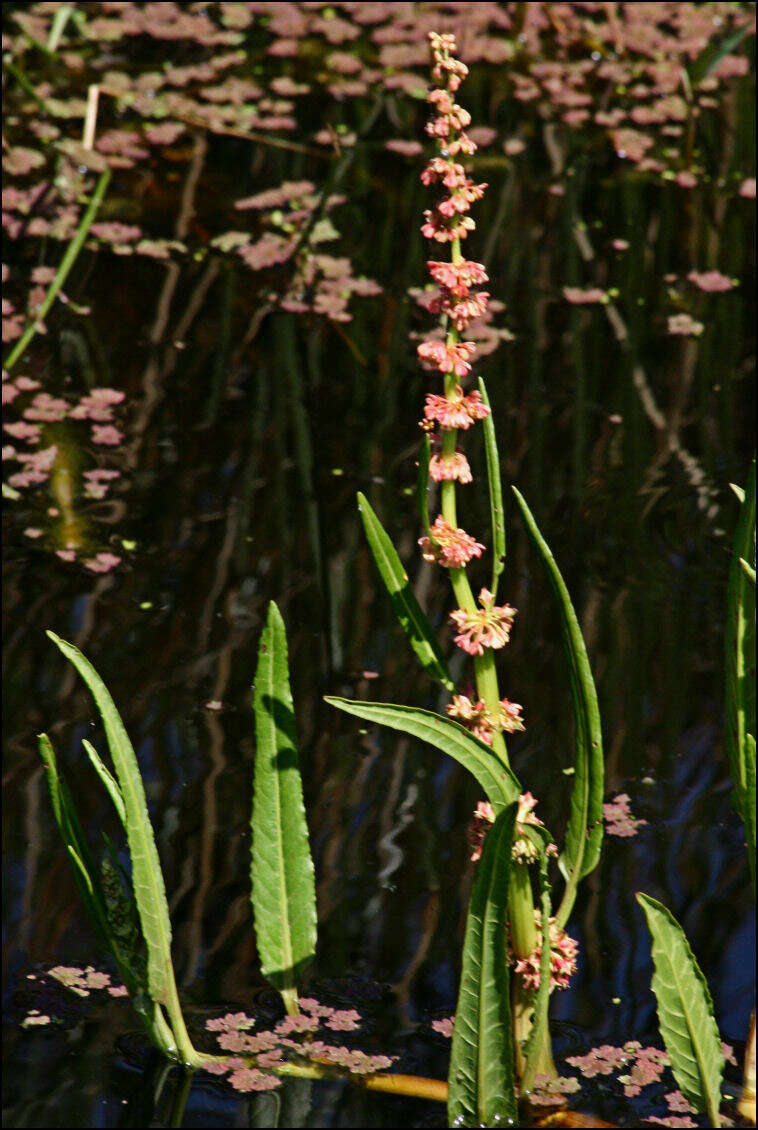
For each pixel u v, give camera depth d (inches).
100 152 363.6
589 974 142.9
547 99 406.6
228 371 274.5
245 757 178.1
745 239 333.4
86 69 414.9
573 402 263.9
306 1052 131.6
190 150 370.3
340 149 372.5
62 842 163.5
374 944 147.6
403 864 160.2
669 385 270.4
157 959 124.4
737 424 257.0
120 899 125.7
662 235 334.0
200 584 212.8
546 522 227.5
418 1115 124.3
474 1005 117.1
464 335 286.7
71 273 310.0
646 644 199.6
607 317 296.7
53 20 445.1
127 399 263.4
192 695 189.8
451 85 114.3
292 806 130.4
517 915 122.6
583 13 468.4
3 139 364.5
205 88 406.3
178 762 176.7
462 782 175.2
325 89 409.4
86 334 286.2
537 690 190.9
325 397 265.4
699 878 156.9
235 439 251.4
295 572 215.9
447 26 453.7
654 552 220.2
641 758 178.4
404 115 394.9
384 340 286.8
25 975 142.9
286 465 243.4
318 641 200.4
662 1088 127.4
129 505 232.1
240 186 352.5
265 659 126.1
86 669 115.0
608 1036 134.6
